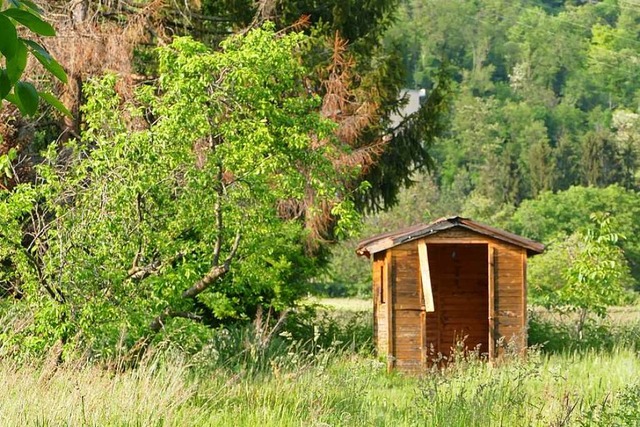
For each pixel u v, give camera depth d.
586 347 27.28
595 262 29.88
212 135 20.55
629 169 117.38
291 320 28.69
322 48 33.41
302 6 34.88
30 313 18.20
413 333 25.86
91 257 18.16
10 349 17.03
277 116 20.91
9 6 4.51
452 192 108.19
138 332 18.20
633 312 43.56
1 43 4.48
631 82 145.88
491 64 151.00
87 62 26.84
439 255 31.45
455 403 15.06
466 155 129.62
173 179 19.42
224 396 16.09
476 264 31.41
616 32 150.88
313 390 16.05
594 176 115.88
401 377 23.94
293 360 18.27
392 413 15.56
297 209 30.55
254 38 20.83
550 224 93.12
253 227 20.47
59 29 27.06
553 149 122.62
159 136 19.31
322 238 31.42
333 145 24.14
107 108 20.14
